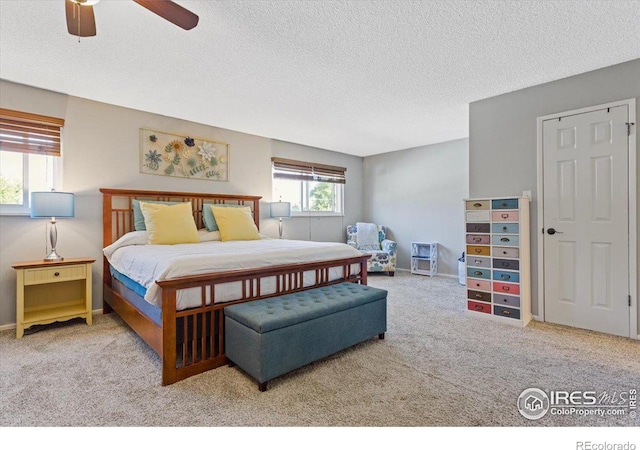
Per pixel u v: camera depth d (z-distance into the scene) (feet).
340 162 19.84
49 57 7.92
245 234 12.40
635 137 8.20
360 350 7.66
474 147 11.14
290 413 5.18
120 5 5.94
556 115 9.42
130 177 11.59
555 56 8.02
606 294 8.69
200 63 8.27
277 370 5.94
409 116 12.66
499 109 10.56
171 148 12.62
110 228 10.98
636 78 8.19
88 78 9.12
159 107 11.53
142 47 7.47
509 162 10.36
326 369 6.69
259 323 5.77
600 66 8.56
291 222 17.28
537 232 9.82
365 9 6.14
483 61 8.26
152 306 6.83
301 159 17.62
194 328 6.44
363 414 5.15
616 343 8.02
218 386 6.01
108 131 11.12
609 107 8.55
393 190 19.67
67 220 10.30
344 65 8.43
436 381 6.20
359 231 19.12
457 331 8.96
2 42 7.23
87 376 6.38
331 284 9.20
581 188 9.04
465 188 16.48
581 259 9.06
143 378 6.30
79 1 5.06
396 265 19.54
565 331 8.91
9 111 9.31
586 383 6.13
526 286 9.59
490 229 9.93
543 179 9.69
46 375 6.42
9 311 9.31
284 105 11.39
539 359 7.16
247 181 15.14
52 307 9.84
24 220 9.59
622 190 8.41
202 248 9.17
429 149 17.89
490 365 6.88
